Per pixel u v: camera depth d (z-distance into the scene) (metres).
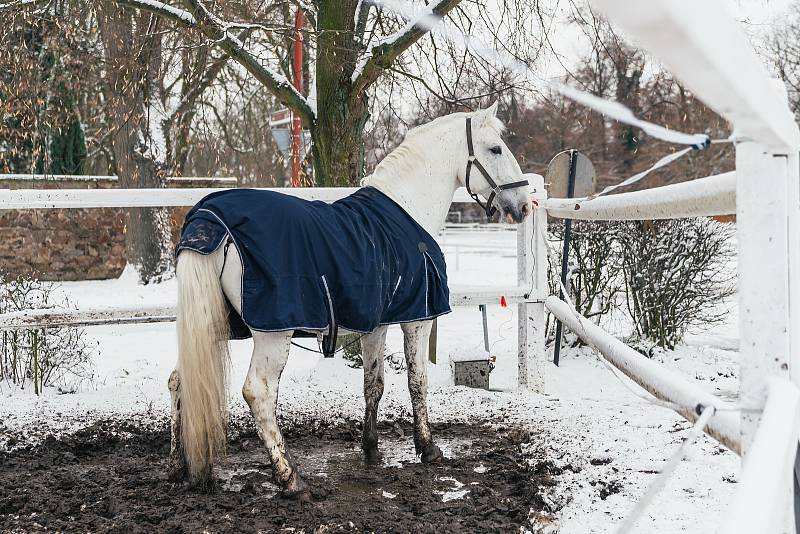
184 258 3.09
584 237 7.44
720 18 0.69
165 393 5.57
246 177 17.38
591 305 7.52
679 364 7.16
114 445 4.54
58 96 10.41
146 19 8.19
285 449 3.37
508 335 8.97
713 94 0.79
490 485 3.70
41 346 6.02
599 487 3.43
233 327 3.39
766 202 1.33
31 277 7.25
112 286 14.05
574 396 5.85
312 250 3.24
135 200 4.90
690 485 3.25
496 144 4.36
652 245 7.53
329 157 6.93
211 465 3.43
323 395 5.57
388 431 4.87
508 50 6.79
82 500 3.36
